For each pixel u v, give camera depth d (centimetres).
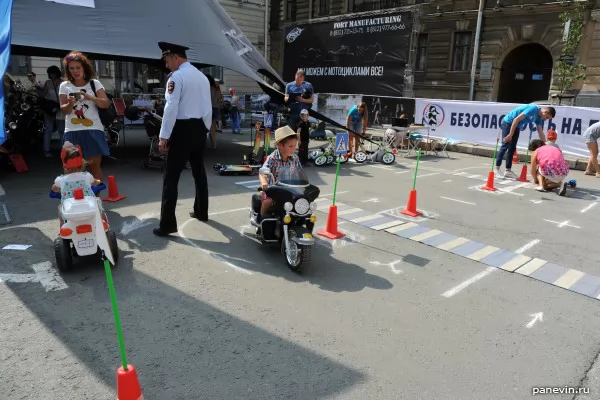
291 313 372
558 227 633
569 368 312
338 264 477
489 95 2138
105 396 266
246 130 1780
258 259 479
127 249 488
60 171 862
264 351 319
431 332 353
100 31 988
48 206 625
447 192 824
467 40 2183
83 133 583
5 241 493
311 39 2417
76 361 297
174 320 353
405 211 675
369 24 2145
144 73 2073
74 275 418
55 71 957
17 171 847
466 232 598
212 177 875
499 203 756
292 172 464
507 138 939
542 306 402
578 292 432
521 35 2002
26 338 320
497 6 2042
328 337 340
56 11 963
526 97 2162
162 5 1030
